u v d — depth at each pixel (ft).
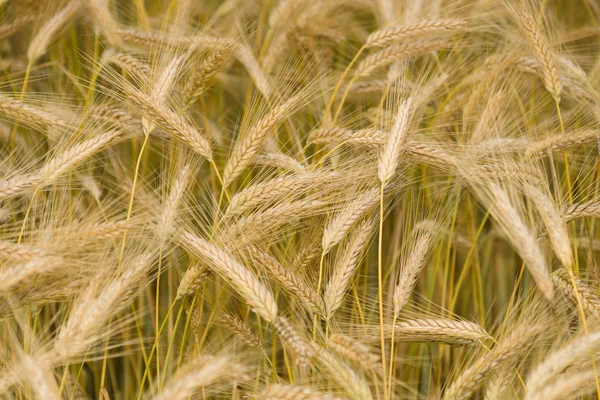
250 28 4.54
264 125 3.92
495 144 4.05
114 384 4.17
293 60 4.46
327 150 4.27
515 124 4.26
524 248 3.76
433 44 4.25
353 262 3.87
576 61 4.42
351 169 4.01
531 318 3.89
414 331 3.86
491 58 4.28
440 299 4.30
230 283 3.83
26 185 3.89
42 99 4.22
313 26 4.45
